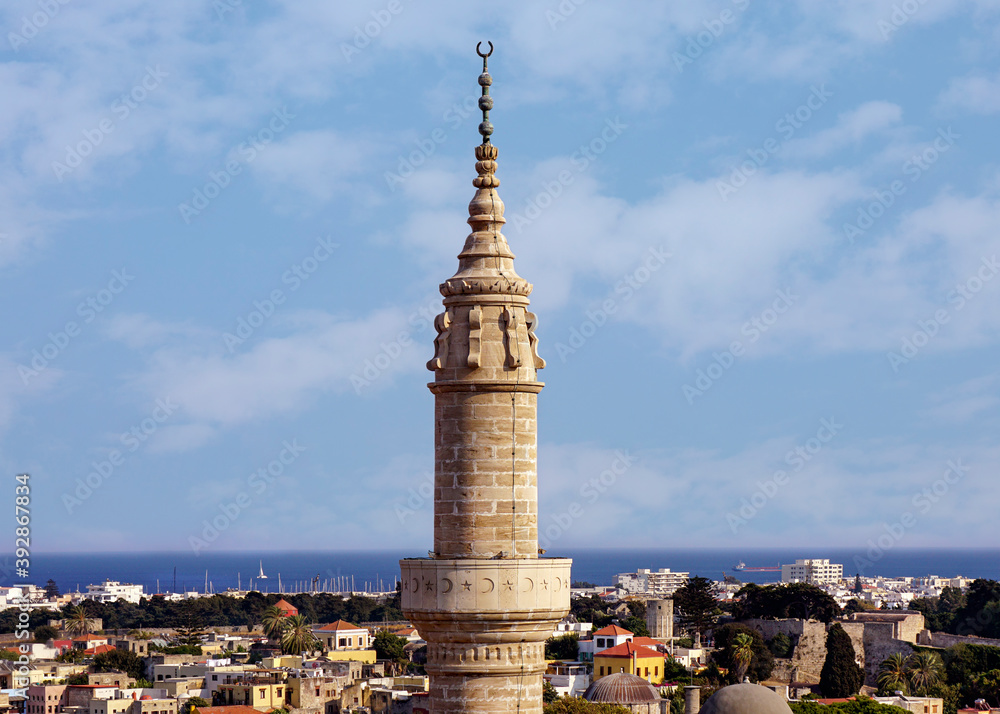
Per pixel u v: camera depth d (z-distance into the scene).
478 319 33.94
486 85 36.16
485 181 35.50
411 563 33.69
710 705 33.03
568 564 34.16
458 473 33.75
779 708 32.62
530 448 34.06
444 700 33.50
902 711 174.12
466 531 33.62
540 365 34.50
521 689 33.50
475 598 33.00
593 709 153.50
